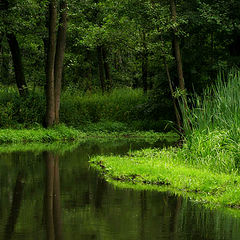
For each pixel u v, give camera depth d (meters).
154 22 22.64
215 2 26.12
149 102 32.66
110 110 34.69
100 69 39.44
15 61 31.11
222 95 14.39
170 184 12.03
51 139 26.36
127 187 11.70
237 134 13.11
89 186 11.76
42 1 27.48
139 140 27.19
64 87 38.75
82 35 30.80
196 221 8.29
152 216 8.62
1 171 14.20
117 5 25.61
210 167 13.08
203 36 29.39
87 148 21.75
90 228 7.75
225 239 7.20
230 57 27.48
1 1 27.39
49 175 13.48
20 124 28.50
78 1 28.03
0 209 9.15
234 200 9.65
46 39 32.94
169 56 24.00
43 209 9.16
